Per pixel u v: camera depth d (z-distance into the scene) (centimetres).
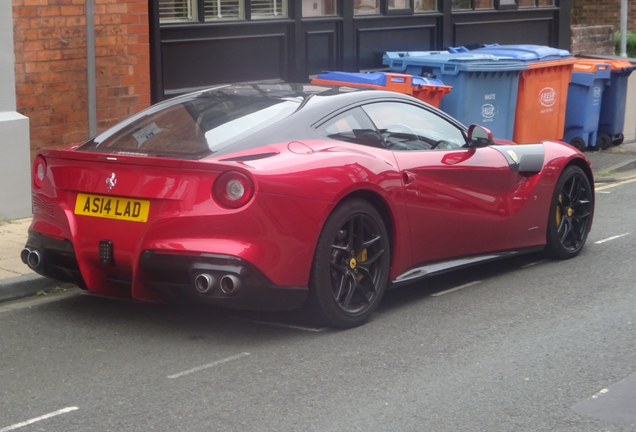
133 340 500
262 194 462
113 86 886
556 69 1134
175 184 469
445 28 1288
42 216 527
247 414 394
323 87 591
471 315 550
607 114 1286
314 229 485
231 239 461
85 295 595
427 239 570
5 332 514
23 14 805
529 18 1436
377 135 554
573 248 702
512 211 634
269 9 1070
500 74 1069
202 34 991
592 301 581
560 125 1159
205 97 570
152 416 392
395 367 456
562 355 476
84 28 852
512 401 411
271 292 472
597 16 2088
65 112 852
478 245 614
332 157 504
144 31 902
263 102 547
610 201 955
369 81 952
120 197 486
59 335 509
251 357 471
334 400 411
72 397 415
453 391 423
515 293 601
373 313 554
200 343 494
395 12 1213
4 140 768
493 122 1075
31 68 819
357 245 518
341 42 1155
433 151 581
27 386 429
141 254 477
